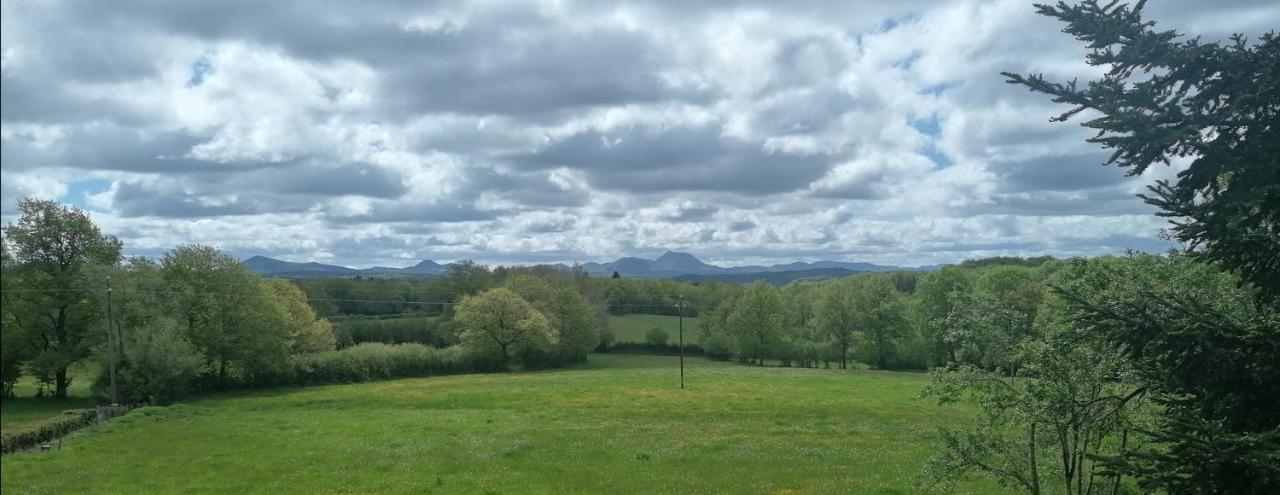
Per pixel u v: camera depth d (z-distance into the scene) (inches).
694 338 4675.2
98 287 2140.7
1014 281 2536.9
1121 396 456.8
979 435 545.6
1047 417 482.3
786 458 1235.2
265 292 2851.9
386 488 1005.2
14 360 2194.9
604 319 4564.5
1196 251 335.0
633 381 2925.7
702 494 968.9
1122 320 331.6
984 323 517.3
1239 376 316.8
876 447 1350.9
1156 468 312.0
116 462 1222.9
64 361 2172.7
